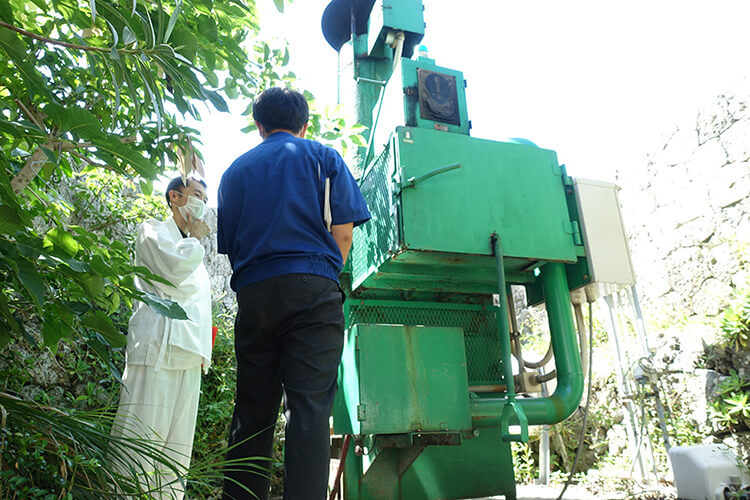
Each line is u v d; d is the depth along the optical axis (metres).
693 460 2.70
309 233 1.37
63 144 1.45
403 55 3.64
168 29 1.15
